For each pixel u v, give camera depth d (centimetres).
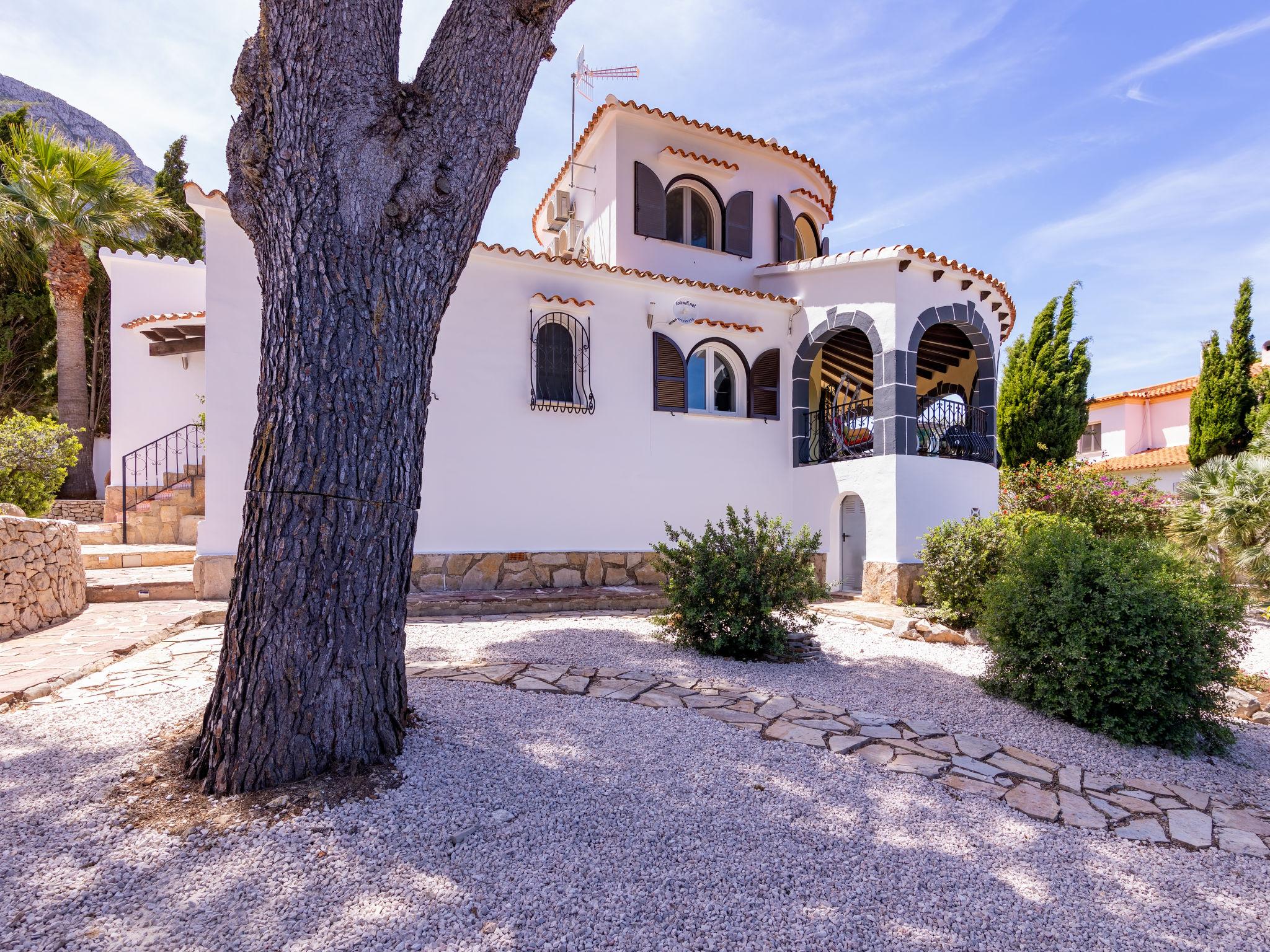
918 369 1189
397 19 312
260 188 284
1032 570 468
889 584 831
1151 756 384
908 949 196
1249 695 513
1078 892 234
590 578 844
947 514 873
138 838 229
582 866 229
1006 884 236
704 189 1099
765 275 1045
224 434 690
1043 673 448
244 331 693
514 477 806
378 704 293
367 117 287
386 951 181
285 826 237
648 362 900
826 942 196
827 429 980
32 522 568
